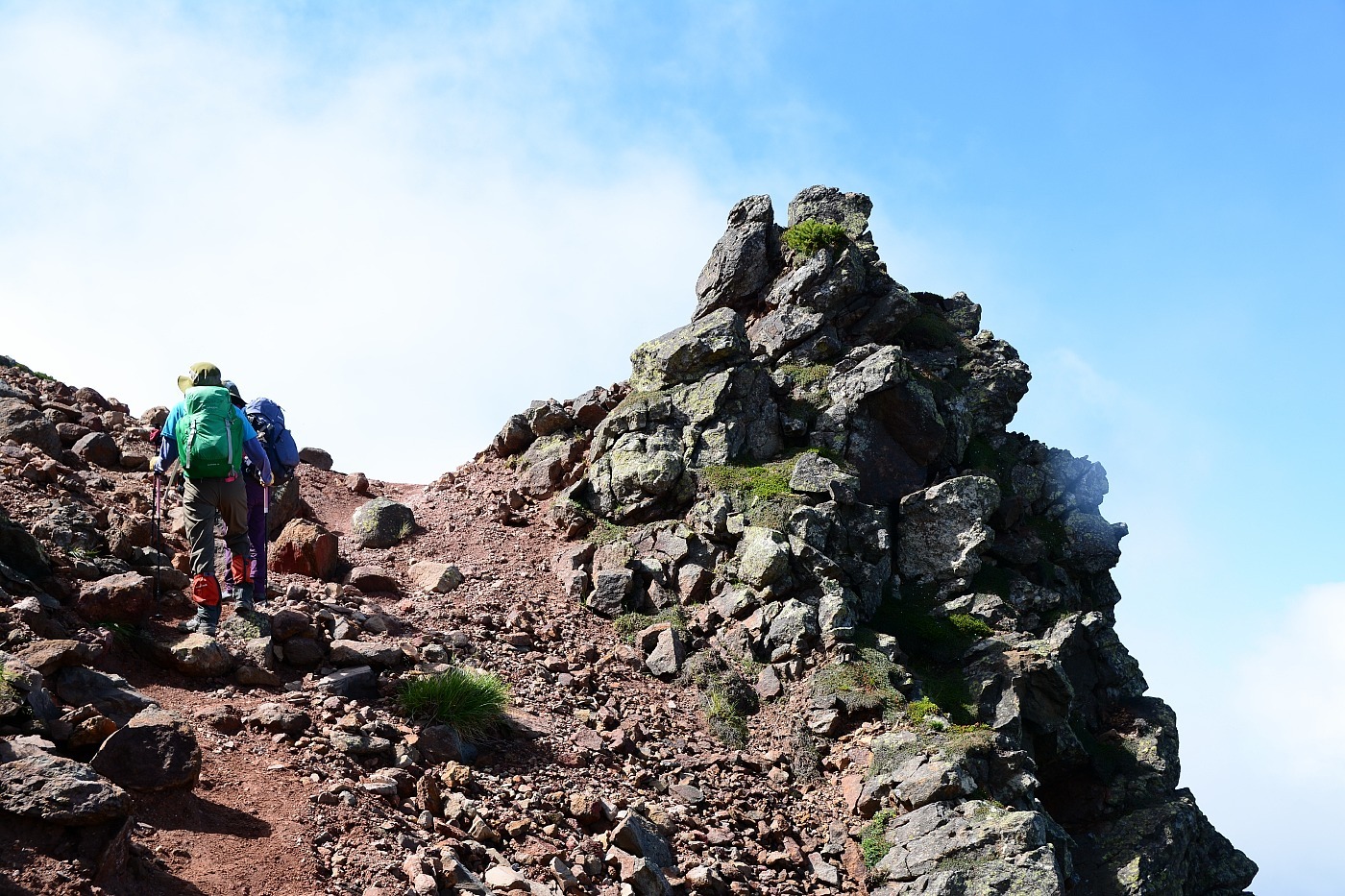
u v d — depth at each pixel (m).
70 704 7.63
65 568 9.68
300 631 10.12
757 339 20.45
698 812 10.98
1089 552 18.88
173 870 6.31
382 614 12.30
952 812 11.57
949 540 16.92
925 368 20.53
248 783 7.60
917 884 10.85
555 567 15.70
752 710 13.42
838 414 18.09
